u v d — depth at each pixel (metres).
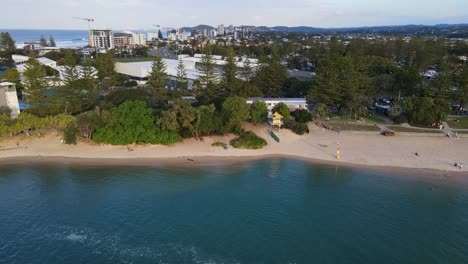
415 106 71.69
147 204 40.12
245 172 49.78
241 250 32.19
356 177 48.34
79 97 76.62
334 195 43.12
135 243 33.09
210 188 44.50
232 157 55.16
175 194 42.69
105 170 49.41
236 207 39.81
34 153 55.00
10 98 65.00
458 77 83.25
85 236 34.09
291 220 37.31
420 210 39.75
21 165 50.72
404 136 64.81
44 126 59.06
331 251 32.25
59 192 42.97
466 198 42.78
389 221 37.44
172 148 57.41
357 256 31.61
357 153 56.81
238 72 100.56
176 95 84.94
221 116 62.81
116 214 38.00
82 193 42.69
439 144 60.75
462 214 39.06
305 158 55.19
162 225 35.97
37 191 43.16
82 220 36.81
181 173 48.94
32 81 69.81
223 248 32.47
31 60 71.12
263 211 39.03
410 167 51.66
